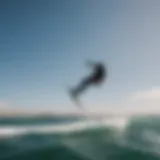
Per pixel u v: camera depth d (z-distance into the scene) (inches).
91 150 661.3
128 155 631.8
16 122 1261.1
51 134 792.9
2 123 1206.3
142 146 711.1
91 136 813.2
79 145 701.3
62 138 756.0
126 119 1286.9
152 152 652.1
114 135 842.8
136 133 900.0
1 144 674.2
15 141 706.8
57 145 686.5
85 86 370.0
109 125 1010.7
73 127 888.3
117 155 626.5
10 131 790.5
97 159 593.9
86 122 979.3
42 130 825.5
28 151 633.6
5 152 613.9
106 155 624.7
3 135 741.3
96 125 952.3
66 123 985.5
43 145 668.7
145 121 1299.2
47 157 600.7
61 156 612.7
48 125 932.0
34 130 816.9
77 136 804.0
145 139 803.4
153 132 946.7
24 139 725.9
